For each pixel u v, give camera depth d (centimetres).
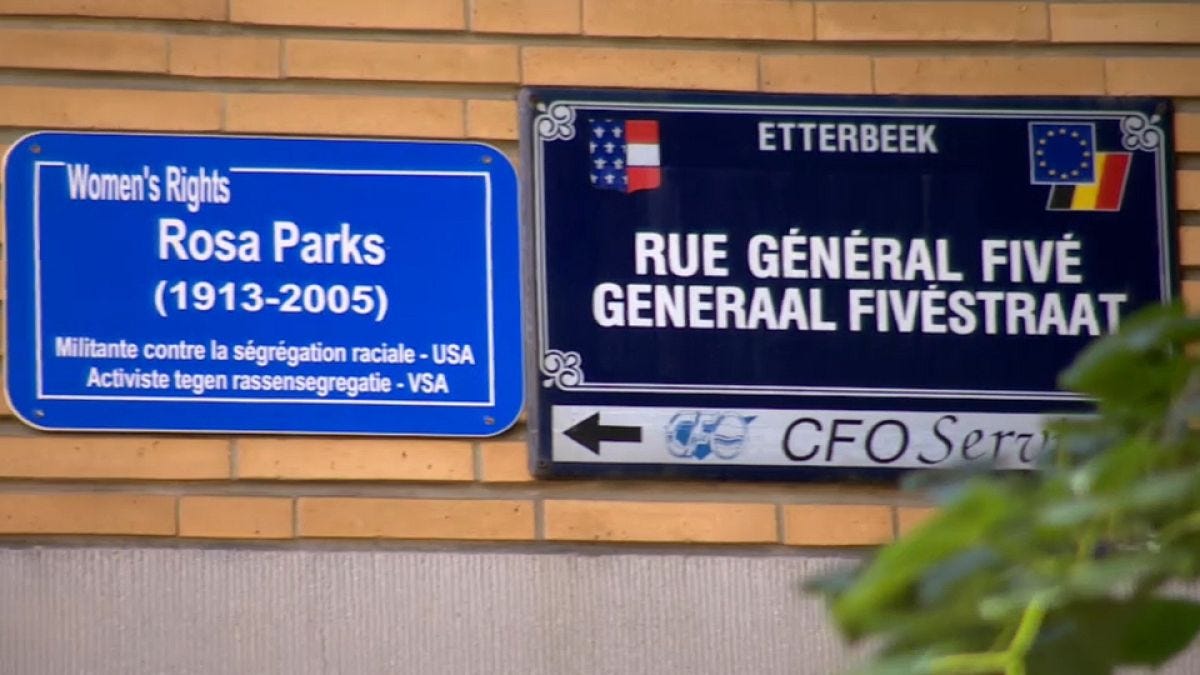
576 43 1703
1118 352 710
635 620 1595
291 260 1631
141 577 1549
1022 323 1697
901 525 1652
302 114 1656
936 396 1672
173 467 1585
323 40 1673
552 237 1659
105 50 1644
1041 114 1739
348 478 1603
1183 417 700
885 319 1680
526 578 1591
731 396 1650
